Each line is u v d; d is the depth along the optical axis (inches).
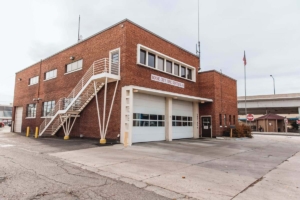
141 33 648.4
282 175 276.2
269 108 1865.2
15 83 1174.3
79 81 682.2
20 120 1093.1
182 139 765.3
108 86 623.5
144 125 625.0
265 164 343.9
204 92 879.7
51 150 440.8
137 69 620.4
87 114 687.1
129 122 545.0
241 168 311.7
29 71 1054.4
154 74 680.4
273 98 1702.8
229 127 917.2
